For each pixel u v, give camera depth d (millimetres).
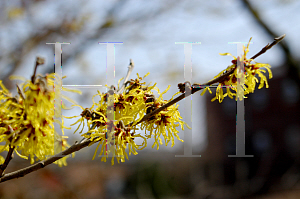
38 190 1223
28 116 503
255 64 534
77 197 1438
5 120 505
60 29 1113
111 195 1918
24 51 1038
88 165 1671
